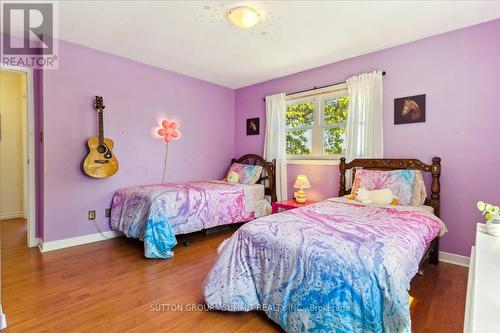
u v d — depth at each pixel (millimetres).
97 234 3260
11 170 4355
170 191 3039
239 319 1714
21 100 4422
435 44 2736
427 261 2639
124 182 3500
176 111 4074
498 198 2420
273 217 2000
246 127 4789
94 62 3184
